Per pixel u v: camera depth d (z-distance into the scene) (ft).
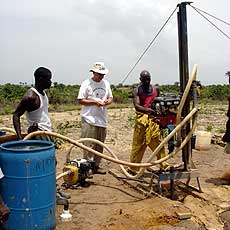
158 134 22.56
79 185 22.89
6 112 91.30
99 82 24.88
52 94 118.73
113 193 21.72
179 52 20.70
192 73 18.56
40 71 18.53
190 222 17.84
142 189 22.13
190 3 20.27
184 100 18.93
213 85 140.77
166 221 17.83
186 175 21.29
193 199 20.86
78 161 22.98
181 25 20.44
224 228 17.99
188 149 21.52
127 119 69.36
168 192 21.86
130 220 17.75
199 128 51.96
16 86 123.24
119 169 26.50
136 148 23.95
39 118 18.89
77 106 110.11
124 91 130.93
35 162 15.15
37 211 15.44
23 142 16.67
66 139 19.31
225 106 105.09
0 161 15.44
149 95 23.38
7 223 15.51
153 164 20.44
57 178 21.43
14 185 15.20
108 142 39.73
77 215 18.45
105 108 25.29
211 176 25.86
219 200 21.21
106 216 18.31
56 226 17.13
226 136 24.73
